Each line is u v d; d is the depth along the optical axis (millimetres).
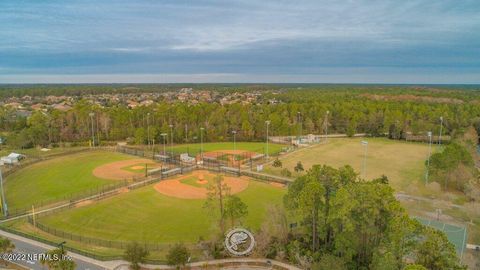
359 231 43375
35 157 110375
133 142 134625
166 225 59688
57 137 135750
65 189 80000
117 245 52375
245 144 138750
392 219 39719
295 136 152250
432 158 82250
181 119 150625
